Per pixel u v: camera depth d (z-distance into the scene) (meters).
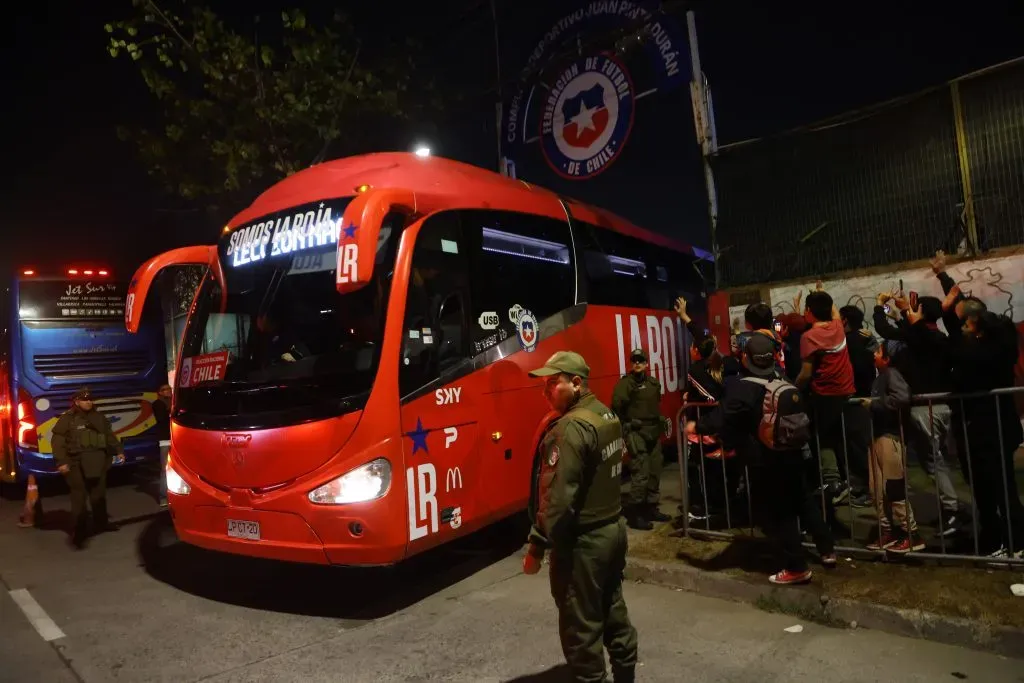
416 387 5.55
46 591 6.40
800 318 7.03
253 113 11.69
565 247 7.86
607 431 3.55
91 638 5.24
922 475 7.76
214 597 6.05
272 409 5.46
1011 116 7.84
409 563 6.70
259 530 5.47
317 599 5.88
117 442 8.56
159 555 7.42
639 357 7.09
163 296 12.64
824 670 4.05
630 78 11.24
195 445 5.86
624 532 3.63
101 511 8.52
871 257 8.78
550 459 3.47
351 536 5.19
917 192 8.45
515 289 6.89
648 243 10.06
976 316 4.94
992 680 3.80
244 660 4.75
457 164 7.00
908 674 3.93
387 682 4.29
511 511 6.49
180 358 6.30
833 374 5.50
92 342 11.53
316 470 5.28
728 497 6.39
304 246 5.90
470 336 6.18
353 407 5.28
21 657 4.94
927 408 5.52
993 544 5.07
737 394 4.93
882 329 6.36
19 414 10.84
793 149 9.34
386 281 5.57
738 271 9.74
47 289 11.30
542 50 12.45
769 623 4.73
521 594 5.69
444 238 6.09
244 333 5.93
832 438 6.09
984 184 8.01
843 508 6.93
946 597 4.46
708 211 9.99
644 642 4.57
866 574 5.01
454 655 4.62
